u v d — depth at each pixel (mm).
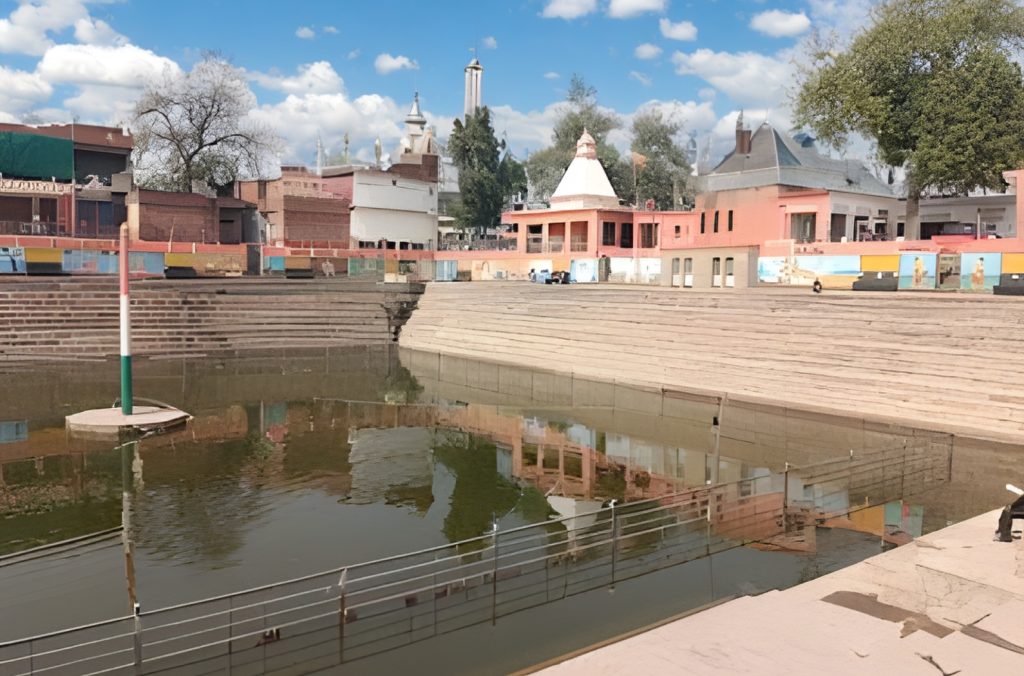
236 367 30750
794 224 37219
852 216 37438
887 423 18594
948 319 21250
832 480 14258
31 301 32031
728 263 33188
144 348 32250
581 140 48719
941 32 31406
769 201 37906
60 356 30594
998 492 13445
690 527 11938
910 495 13336
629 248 46469
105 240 40375
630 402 23328
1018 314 20250
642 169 64500
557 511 13422
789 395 21609
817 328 23641
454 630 8586
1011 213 38750
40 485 14930
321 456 17281
